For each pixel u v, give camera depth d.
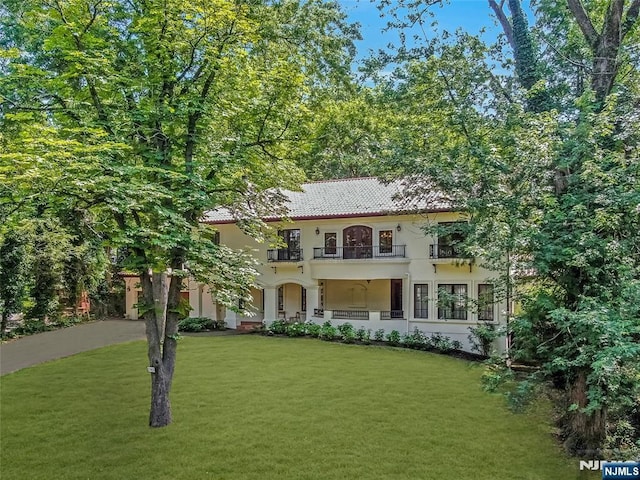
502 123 13.09
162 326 12.73
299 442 11.03
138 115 11.45
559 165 9.91
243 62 13.05
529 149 10.20
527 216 10.15
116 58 12.02
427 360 19.39
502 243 9.85
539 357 10.09
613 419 10.79
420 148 14.61
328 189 28.09
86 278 28.52
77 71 10.59
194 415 12.68
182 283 12.43
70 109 11.27
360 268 24.50
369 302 26.69
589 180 9.30
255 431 11.64
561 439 11.34
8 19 15.41
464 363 19.00
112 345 21.81
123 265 11.37
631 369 7.97
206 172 13.06
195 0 11.34
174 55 12.11
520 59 14.24
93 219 11.93
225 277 12.23
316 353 20.39
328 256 25.73
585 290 9.09
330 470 9.71
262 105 13.36
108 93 11.88
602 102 10.55
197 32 11.91
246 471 9.65
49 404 13.57
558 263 9.59
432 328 22.61
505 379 10.24
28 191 10.15
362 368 17.78
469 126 13.80
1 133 11.48
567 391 11.35
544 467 9.95
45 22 11.75
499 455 10.48
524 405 10.11
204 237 13.23
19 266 23.23
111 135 11.15
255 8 17.86
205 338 24.05
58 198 10.54
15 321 24.84
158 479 9.31
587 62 13.72
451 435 11.54
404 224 23.73
